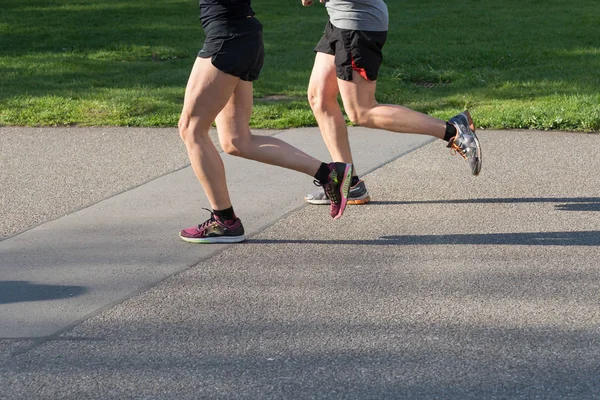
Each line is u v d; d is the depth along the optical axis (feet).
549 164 21.72
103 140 25.61
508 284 14.28
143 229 17.66
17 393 11.12
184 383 11.28
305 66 37.32
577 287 14.08
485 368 11.48
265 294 14.16
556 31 46.34
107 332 12.89
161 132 26.48
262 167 21.99
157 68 38.17
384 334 12.56
